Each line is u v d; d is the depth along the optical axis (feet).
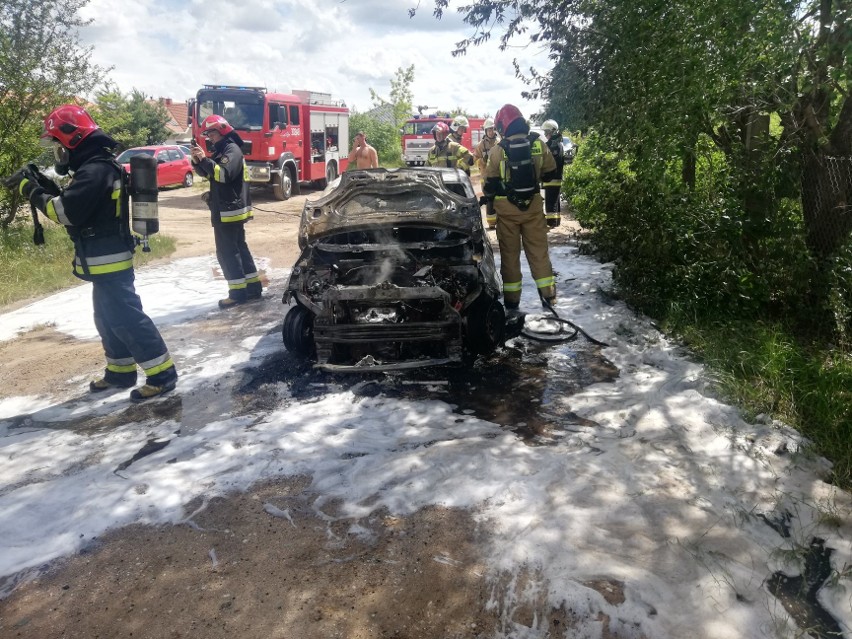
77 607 9.35
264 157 59.52
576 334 19.66
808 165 18.69
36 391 17.34
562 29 20.03
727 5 15.96
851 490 11.25
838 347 16.58
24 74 35.63
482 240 18.43
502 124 20.22
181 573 9.93
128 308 15.87
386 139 123.85
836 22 15.44
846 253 17.46
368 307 17.76
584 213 32.96
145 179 15.56
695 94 16.96
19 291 28.02
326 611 9.05
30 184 15.21
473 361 18.08
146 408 15.85
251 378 17.42
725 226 19.26
